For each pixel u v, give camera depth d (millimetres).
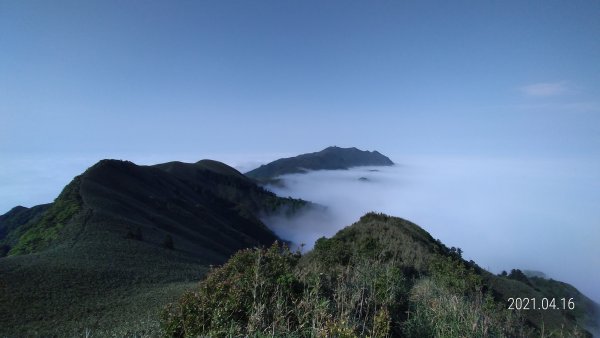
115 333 19391
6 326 24797
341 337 8008
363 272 14891
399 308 13398
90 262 42531
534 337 13711
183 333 9906
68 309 28672
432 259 26172
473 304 13781
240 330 9180
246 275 11406
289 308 10336
